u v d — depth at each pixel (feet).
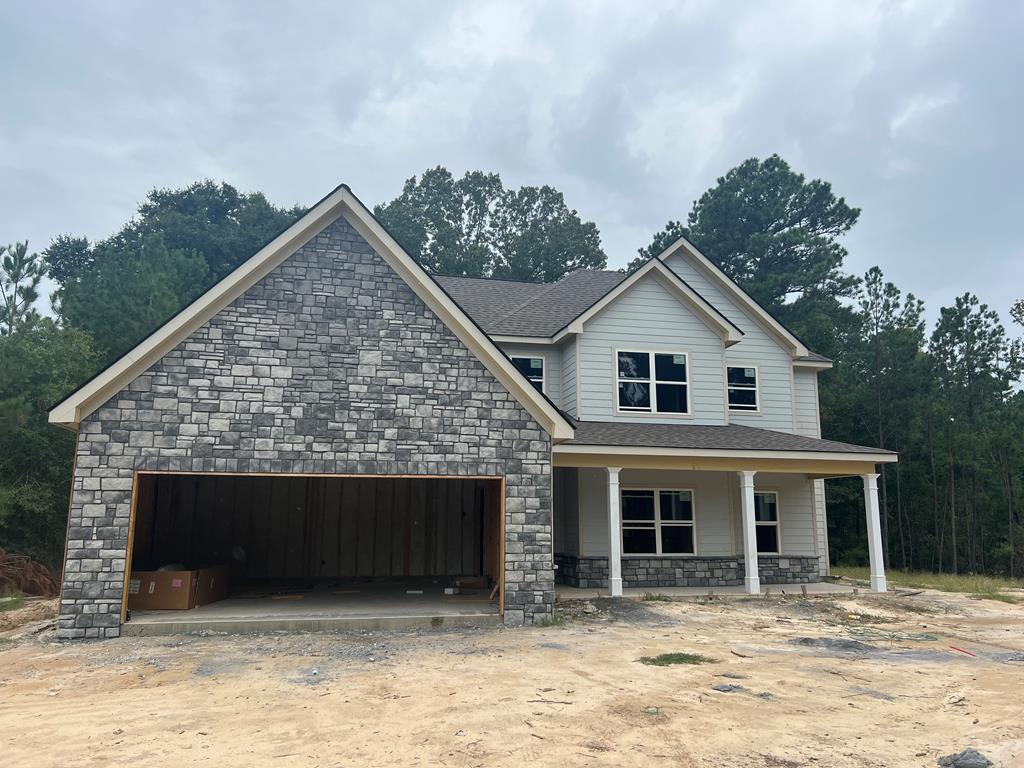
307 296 38.06
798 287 124.98
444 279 72.28
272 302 37.63
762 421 61.77
